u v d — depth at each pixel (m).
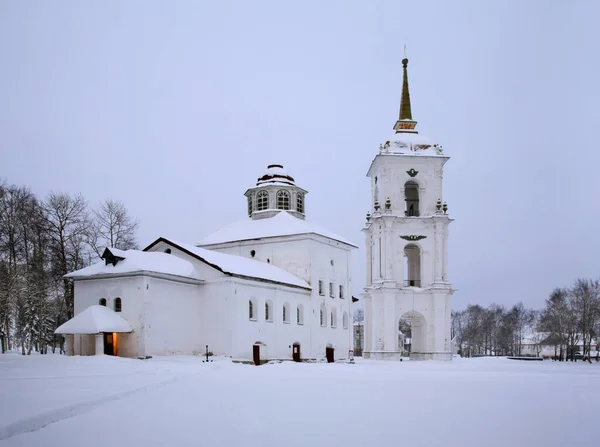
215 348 53.53
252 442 12.72
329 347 70.69
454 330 174.38
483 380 31.38
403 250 69.88
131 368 34.06
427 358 68.38
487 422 15.71
